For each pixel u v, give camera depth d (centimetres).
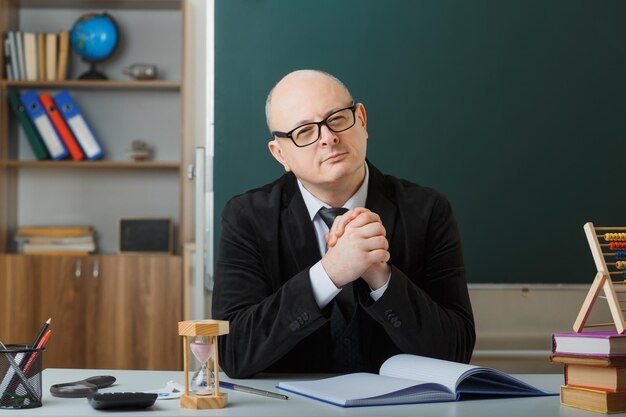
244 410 118
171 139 418
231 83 296
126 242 392
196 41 409
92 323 375
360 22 299
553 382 150
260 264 176
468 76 301
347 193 171
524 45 302
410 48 300
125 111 417
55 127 398
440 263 175
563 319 296
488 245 298
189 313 375
